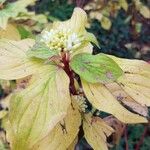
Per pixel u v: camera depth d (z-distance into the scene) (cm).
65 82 15
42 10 60
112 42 62
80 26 18
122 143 51
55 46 16
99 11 42
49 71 16
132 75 17
